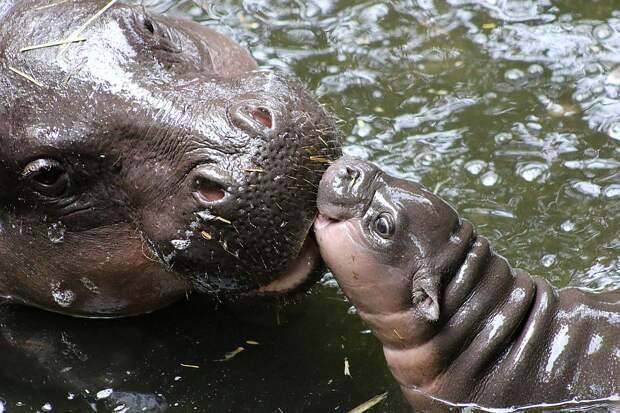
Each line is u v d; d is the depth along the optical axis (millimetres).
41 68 13742
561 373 13492
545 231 16938
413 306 13398
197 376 14688
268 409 14078
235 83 13602
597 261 16312
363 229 13242
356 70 20484
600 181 17828
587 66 20109
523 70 20188
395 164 18266
